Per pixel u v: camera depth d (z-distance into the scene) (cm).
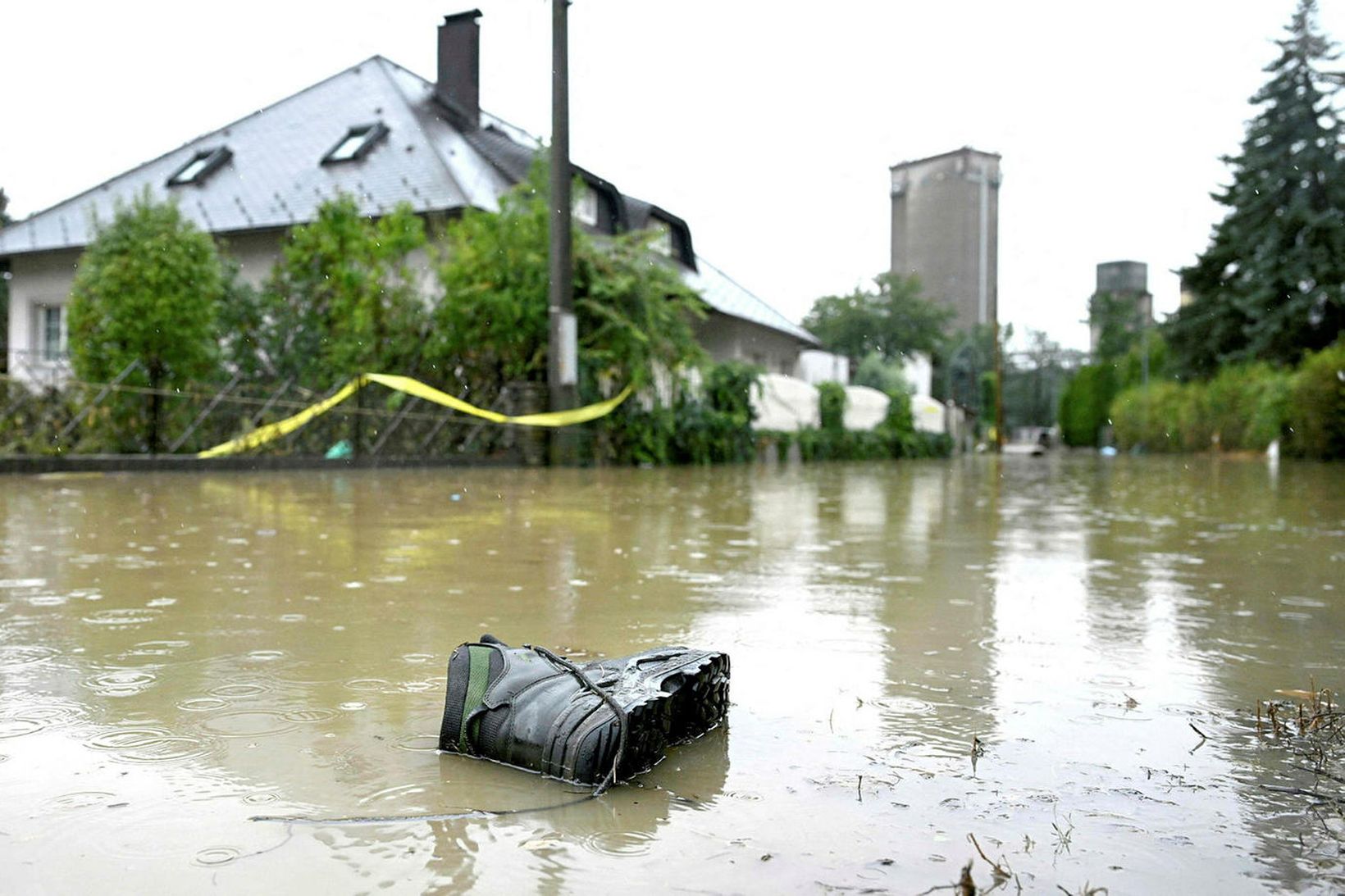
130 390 1034
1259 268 2633
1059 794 140
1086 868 115
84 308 1291
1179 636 258
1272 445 2289
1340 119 2602
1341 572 385
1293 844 123
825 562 404
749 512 669
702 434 1669
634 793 138
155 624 257
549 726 145
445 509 641
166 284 1273
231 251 1798
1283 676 215
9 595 298
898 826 127
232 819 126
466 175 1758
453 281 1338
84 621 260
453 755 153
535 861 114
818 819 129
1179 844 123
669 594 315
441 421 1298
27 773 142
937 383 4569
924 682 207
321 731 165
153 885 107
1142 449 3231
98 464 953
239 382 1327
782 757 155
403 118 1903
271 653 224
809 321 4147
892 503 796
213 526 503
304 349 1430
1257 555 441
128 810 128
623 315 1428
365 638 241
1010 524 597
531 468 1316
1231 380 2597
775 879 110
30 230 2014
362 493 774
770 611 288
